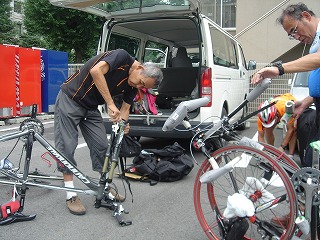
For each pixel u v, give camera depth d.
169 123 2.78
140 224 3.37
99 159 3.76
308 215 2.37
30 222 3.38
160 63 7.79
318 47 2.61
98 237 3.10
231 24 14.61
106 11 5.85
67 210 3.67
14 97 9.40
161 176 4.57
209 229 2.89
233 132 2.82
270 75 2.51
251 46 12.28
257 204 2.64
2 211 3.22
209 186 2.91
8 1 23.20
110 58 3.30
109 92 3.35
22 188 3.31
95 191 3.32
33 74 9.99
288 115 3.29
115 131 3.25
